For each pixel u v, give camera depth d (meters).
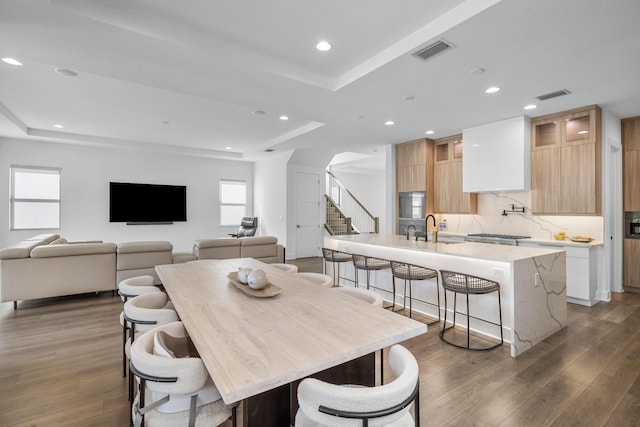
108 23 2.26
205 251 5.35
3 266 3.91
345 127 5.29
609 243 4.39
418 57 2.80
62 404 2.10
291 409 1.54
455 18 2.31
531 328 2.96
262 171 9.07
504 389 2.26
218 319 1.57
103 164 7.39
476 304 3.24
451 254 3.20
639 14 2.16
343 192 11.03
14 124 5.28
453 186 5.87
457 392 2.22
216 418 1.39
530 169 4.76
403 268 3.50
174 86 3.51
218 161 8.98
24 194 6.66
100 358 2.74
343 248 4.96
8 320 3.64
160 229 8.13
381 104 4.07
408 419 1.35
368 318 1.59
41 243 4.52
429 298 3.75
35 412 2.02
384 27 2.56
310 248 8.44
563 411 2.02
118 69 3.06
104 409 2.05
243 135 6.55
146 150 7.59
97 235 7.33
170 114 5.14
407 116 4.62
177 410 1.38
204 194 8.76
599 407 2.05
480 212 5.69
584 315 3.77
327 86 3.51
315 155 7.94
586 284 4.08
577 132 4.34
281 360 1.15
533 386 2.29
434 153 6.26
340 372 1.68
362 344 1.28
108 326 3.48
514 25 2.30
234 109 4.86
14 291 3.96
